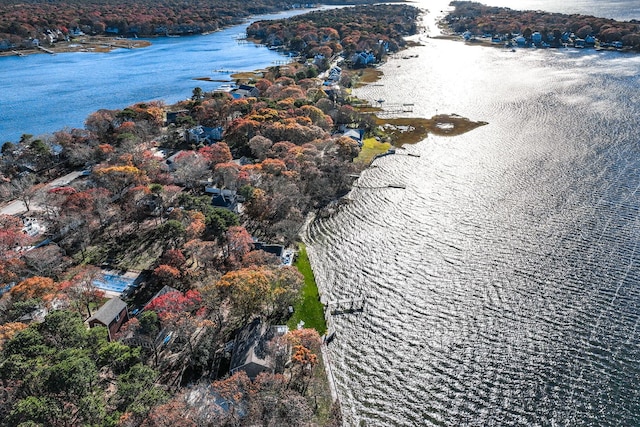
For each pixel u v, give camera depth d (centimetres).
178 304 7562
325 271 9800
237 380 6325
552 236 10419
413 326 8262
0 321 7300
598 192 12112
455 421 6600
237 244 9256
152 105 18600
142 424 5488
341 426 6450
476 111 19038
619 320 8125
